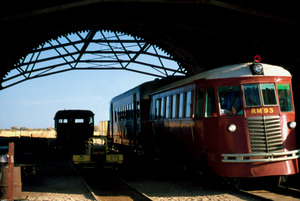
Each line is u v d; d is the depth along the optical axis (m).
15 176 9.95
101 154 16.42
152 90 17.91
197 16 18.09
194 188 11.66
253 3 14.16
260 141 10.11
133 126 19.33
